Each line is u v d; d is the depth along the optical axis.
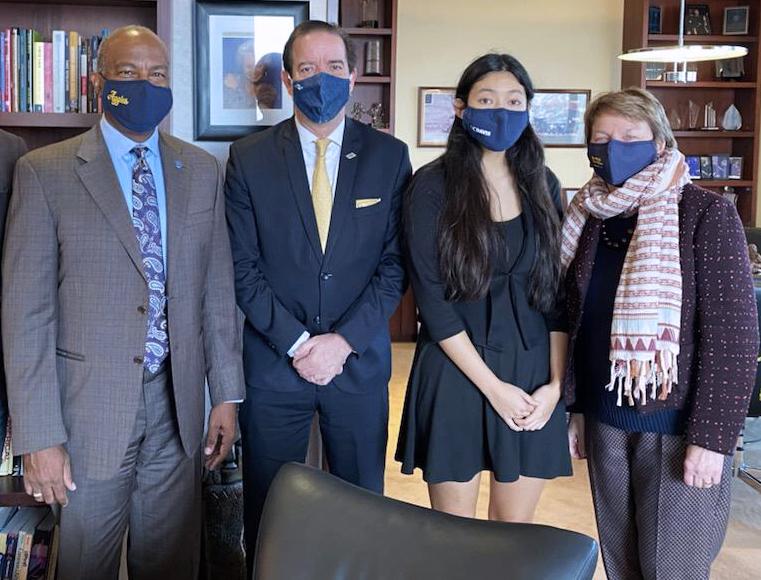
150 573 2.16
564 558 1.29
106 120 1.99
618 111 1.94
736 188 6.43
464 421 2.10
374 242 2.27
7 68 2.65
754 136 6.18
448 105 6.51
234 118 2.80
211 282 2.16
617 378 1.95
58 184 1.90
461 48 6.48
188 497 2.15
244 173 2.25
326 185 2.27
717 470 1.84
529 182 2.12
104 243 1.91
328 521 1.47
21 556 2.35
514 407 2.06
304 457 2.35
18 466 2.27
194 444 2.10
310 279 2.24
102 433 1.95
